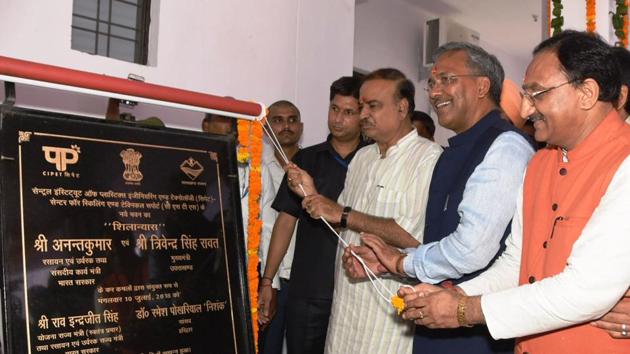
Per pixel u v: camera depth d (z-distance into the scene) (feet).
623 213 4.35
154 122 9.66
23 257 5.04
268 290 9.24
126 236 5.63
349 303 7.40
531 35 27.66
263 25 13.85
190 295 5.93
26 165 5.21
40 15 10.55
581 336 4.72
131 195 5.74
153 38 12.25
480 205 5.65
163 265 5.81
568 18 13.28
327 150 9.37
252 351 6.25
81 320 5.23
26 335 4.95
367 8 22.06
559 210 4.89
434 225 6.42
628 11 12.92
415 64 24.25
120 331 5.43
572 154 4.89
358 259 6.57
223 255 6.24
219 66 13.06
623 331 4.57
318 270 8.82
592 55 4.58
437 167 6.58
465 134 6.30
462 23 26.14
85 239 5.38
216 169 6.38
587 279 4.36
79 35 12.07
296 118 11.49
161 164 6.00
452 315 4.95
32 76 5.26
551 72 4.68
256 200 6.89
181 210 6.04
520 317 4.63
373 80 7.47
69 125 5.50
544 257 4.97
